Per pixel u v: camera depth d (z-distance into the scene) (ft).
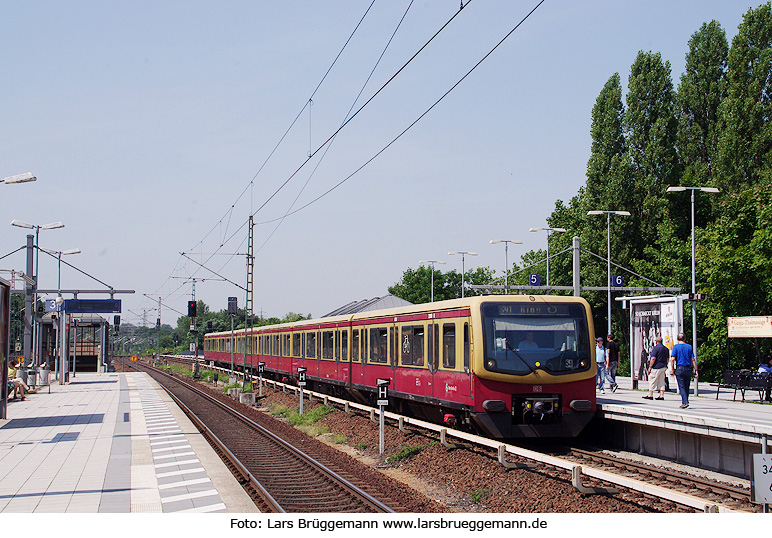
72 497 40.16
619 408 55.72
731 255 130.11
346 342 91.61
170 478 45.98
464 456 52.37
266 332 147.64
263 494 40.78
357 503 39.75
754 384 67.05
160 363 312.91
